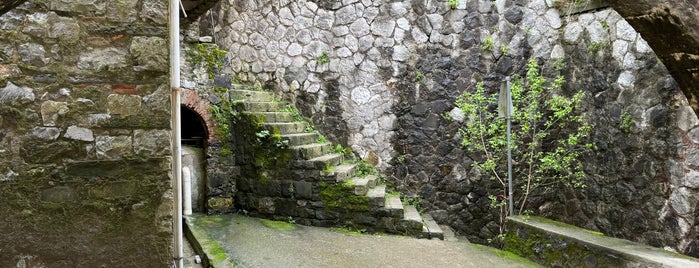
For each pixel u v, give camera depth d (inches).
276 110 252.4
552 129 229.6
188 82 226.1
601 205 199.3
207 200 230.1
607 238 156.0
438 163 243.9
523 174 235.0
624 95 183.3
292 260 165.5
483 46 237.5
